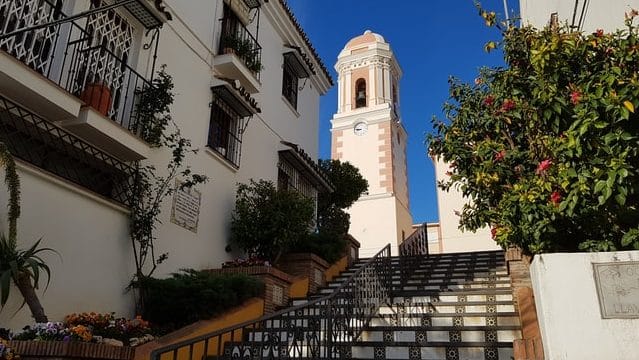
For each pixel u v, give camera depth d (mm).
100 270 6973
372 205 25766
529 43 5375
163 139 8570
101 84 7301
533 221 4277
